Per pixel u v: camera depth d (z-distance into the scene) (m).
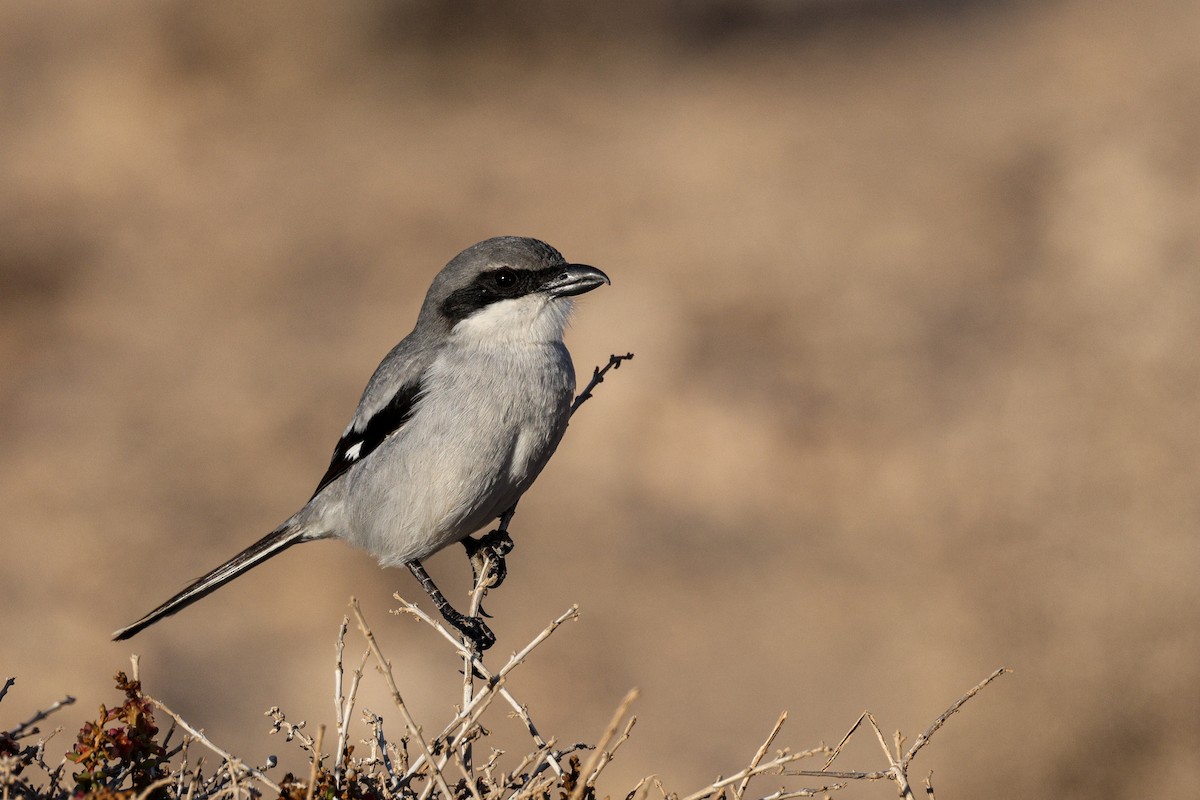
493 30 32.59
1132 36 30.42
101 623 13.80
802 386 18.38
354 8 31.69
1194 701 11.01
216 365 19.39
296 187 26.09
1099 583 11.81
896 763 5.55
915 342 18.84
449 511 7.61
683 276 21.64
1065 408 15.71
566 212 24.64
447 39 32.44
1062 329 18.31
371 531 7.87
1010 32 33.97
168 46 30.67
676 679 13.23
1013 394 16.72
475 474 7.54
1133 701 11.15
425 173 26.47
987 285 20.66
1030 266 20.95
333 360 19.61
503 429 7.51
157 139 28.41
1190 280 18.31
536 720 12.56
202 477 16.64
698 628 13.96
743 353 19.28
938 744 11.51
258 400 18.31
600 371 7.96
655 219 24.16
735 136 28.39
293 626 13.96
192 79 30.47
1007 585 12.59
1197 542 12.25
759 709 12.70
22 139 28.31
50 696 12.63
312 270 22.67
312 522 8.23
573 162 27.23
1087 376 16.33
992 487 14.50
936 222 22.84
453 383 7.55
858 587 13.91
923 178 24.89
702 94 31.50
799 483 16.47
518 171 26.84
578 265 7.75
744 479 16.64
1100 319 17.97
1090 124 25.70
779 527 15.62
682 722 12.66
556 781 5.33
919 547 14.09
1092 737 11.15
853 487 16.14
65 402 18.34
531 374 7.57
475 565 7.89
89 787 5.04
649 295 20.73
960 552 13.59
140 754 5.11
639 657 13.53
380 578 14.71
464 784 5.68
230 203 25.39
